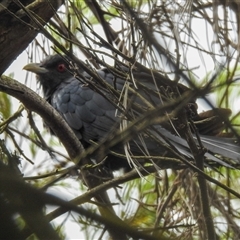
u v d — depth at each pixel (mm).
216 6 6855
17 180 2939
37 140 9789
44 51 10242
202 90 5020
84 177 9039
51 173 7219
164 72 6555
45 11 7801
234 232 9516
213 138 9453
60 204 3010
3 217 2879
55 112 8898
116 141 6812
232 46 7223
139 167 8195
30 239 3025
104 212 6680
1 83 8078
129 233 3100
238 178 10539
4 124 9383
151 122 6340
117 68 7965
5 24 7523
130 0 7648
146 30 5023
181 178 10078
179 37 6617
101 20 10328
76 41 7516
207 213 7621
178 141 9031
